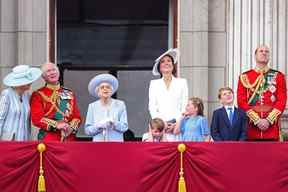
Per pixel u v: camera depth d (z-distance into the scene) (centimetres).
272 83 4828
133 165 4444
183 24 5506
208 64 5497
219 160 4441
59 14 5669
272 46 5409
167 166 4431
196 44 5494
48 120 4616
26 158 4431
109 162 4450
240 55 5438
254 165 4450
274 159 4444
